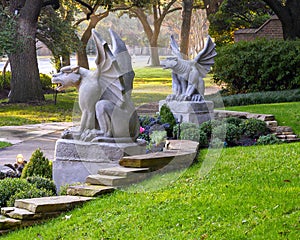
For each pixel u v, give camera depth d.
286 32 25.78
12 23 22.58
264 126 13.20
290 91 18.83
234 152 10.23
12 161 12.26
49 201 7.21
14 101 26.25
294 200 6.45
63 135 8.91
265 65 20.25
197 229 5.93
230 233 5.70
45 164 9.11
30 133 17.36
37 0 25.77
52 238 6.36
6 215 7.09
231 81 20.84
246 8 33.50
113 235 6.16
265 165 8.55
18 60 26.33
